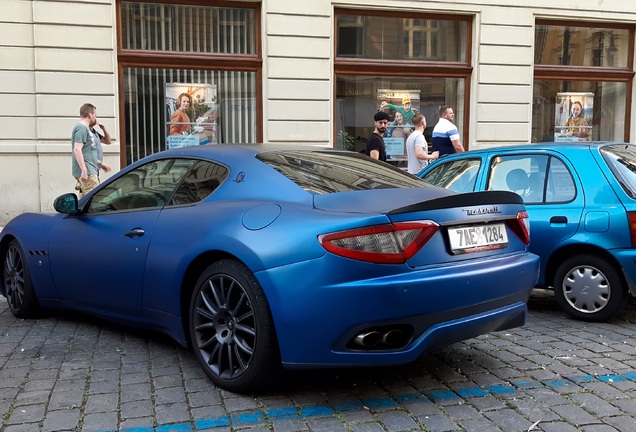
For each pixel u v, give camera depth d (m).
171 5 10.86
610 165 5.21
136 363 4.04
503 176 5.75
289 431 3.04
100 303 4.50
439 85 12.20
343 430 3.05
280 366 3.40
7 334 4.73
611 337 4.71
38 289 5.00
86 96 10.15
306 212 3.35
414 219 3.24
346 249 3.10
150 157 4.58
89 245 4.48
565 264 5.27
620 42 13.23
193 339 3.73
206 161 4.13
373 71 11.77
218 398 3.45
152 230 4.05
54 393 3.51
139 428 3.07
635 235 4.89
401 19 11.93
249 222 3.47
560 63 12.88
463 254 3.42
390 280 3.10
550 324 5.13
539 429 3.07
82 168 8.41
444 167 6.36
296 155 4.12
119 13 10.48
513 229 3.84
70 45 10.00
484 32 12.02
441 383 3.70
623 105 13.35
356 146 11.85
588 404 3.38
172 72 10.90
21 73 9.84
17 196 9.96
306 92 11.16
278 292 3.23
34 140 9.98
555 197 5.37
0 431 3.03
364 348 3.19
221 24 11.10
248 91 11.23
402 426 3.10
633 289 4.94
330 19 11.21
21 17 9.77
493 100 12.16
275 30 10.93
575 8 12.50
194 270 3.77
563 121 13.00
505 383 3.70
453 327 3.29
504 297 3.55
